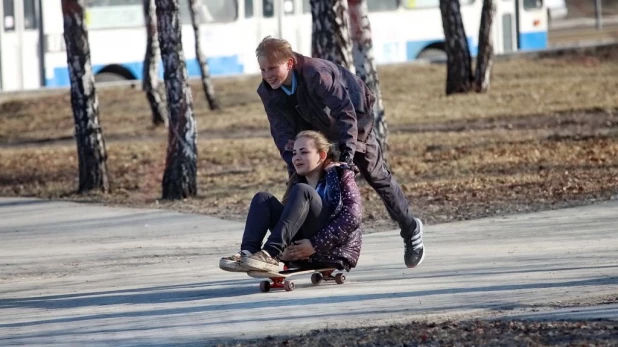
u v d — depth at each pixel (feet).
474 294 73.77
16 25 265.54
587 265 83.61
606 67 307.99
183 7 290.76
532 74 299.17
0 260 105.91
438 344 59.36
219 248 106.83
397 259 92.48
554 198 128.16
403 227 81.71
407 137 208.95
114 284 87.25
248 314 70.64
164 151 211.82
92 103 161.79
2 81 265.34
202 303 75.56
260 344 61.82
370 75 155.22
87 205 149.69
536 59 321.93
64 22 159.63
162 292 81.51
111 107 277.64
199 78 296.10
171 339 64.49
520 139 197.06
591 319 63.52
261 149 207.31
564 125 216.95
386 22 312.29
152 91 252.62
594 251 90.43
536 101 255.29
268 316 69.56
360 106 76.38
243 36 295.89
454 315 66.95
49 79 268.21
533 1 326.65
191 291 81.10
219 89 291.17
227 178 172.35
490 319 64.90
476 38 323.37
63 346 64.03
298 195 74.84
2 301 81.76
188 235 117.50
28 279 93.40
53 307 77.87
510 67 310.04
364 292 76.38
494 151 182.19
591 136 194.90
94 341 65.10
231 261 73.92
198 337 64.64
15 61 265.95
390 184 79.36
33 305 79.20
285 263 78.79
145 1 250.98
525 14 326.24
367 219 122.01
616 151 173.37
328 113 76.64
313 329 64.90
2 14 263.90
